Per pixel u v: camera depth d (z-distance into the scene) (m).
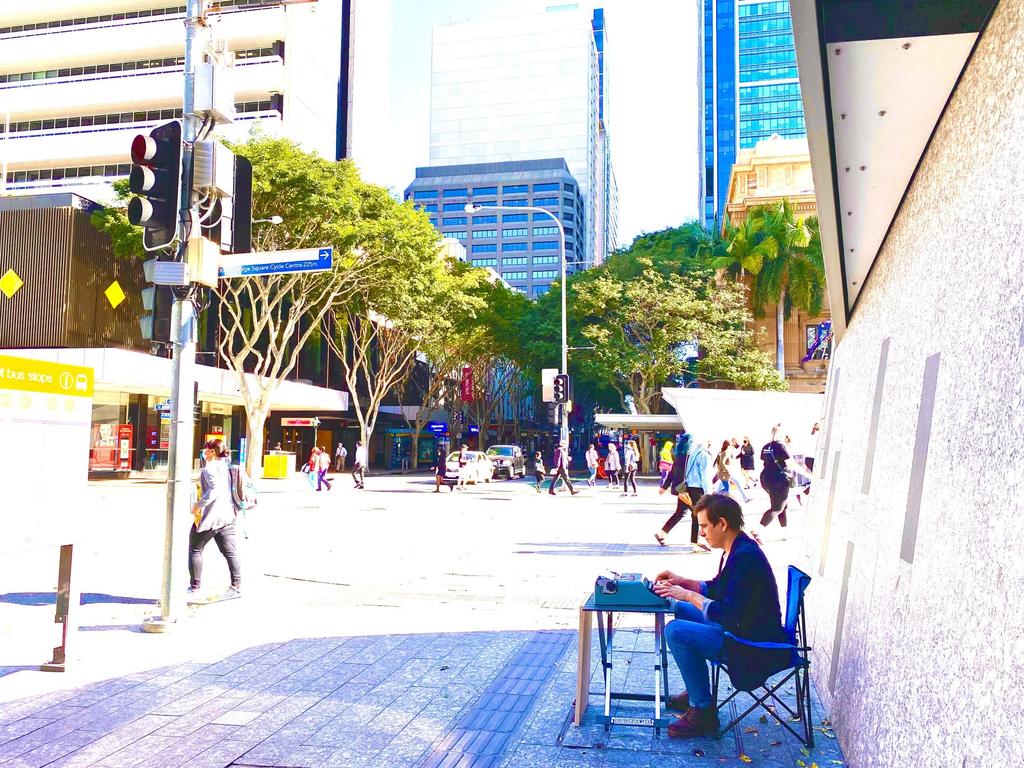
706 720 4.30
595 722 4.52
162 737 4.29
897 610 3.15
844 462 5.17
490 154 184.00
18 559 10.95
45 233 32.84
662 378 39.97
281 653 6.04
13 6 52.69
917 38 2.87
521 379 60.69
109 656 5.94
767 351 47.06
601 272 44.22
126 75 51.47
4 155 45.28
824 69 3.05
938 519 2.81
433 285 33.06
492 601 8.16
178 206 6.83
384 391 42.00
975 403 2.60
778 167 53.69
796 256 43.69
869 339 4.86
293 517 18.16
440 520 17.47
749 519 16.91
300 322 44.91
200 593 8.30
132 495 24.34
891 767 2.89
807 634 6.04
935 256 3.39
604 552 11.99
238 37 51.62
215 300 36.88
